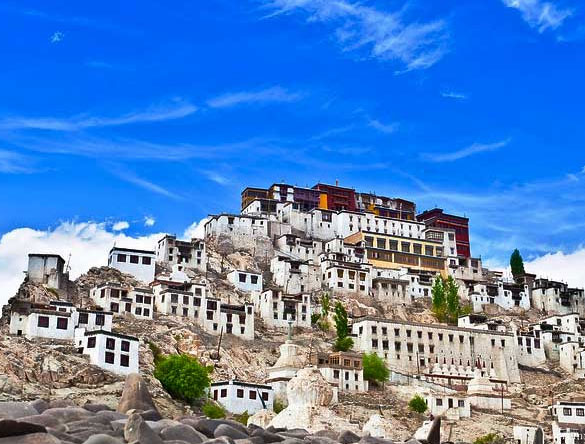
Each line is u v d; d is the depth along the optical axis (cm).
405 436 14550
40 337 16238
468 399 19062
